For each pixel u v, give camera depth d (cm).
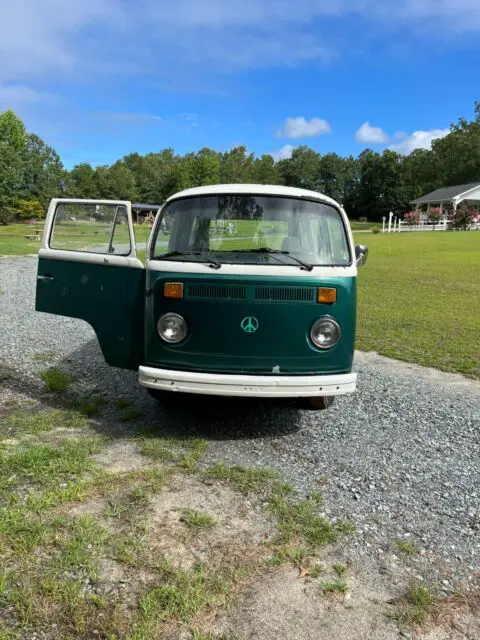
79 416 516
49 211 524
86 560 296
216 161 10438
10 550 303
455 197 6153
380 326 1031
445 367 759
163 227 483
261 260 454
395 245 3228
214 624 259
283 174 12219
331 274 446
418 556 320
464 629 265
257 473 410
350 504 375
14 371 659
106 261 489
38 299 532
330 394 444
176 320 443
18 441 451
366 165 9769
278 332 437
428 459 455
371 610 274
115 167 10569
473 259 2402
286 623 263
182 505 360
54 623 254
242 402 575
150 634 251
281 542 325
